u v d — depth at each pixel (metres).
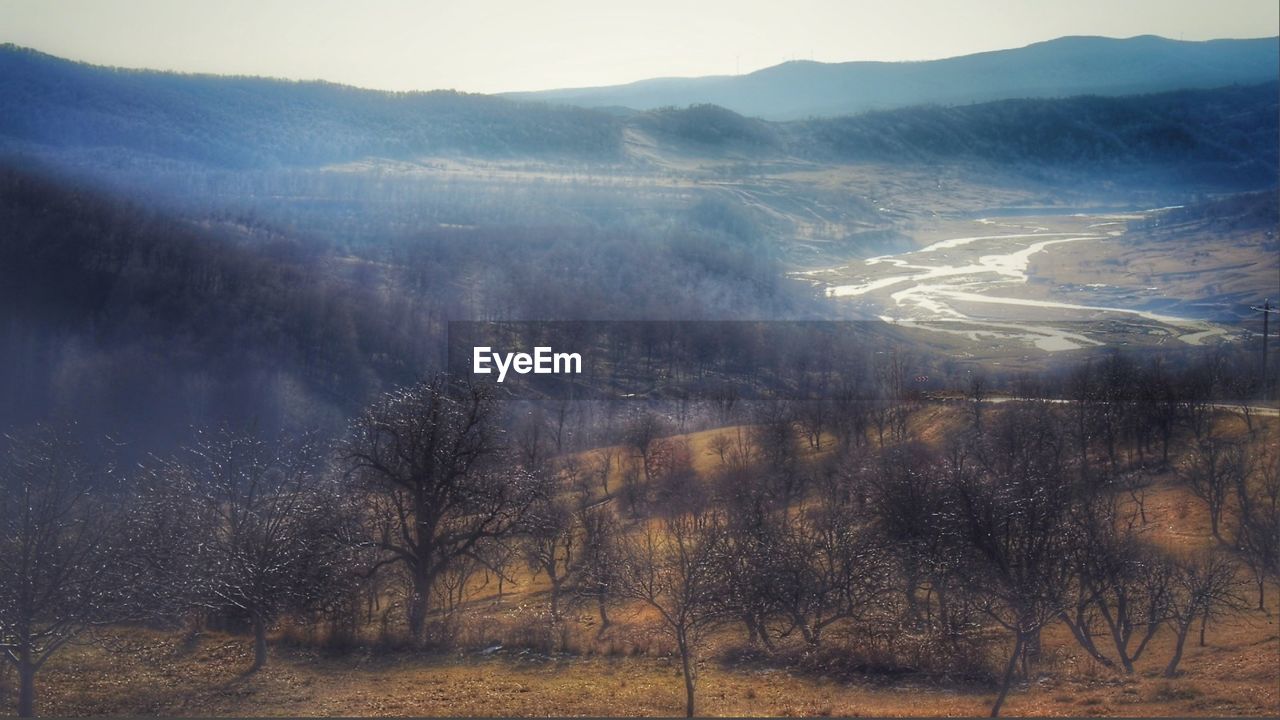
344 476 42.34
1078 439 64.75
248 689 29.80
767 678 33.53
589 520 52.97
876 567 39.28
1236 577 43.88
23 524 28.28
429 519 42.53
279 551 34.31
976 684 32.44
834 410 78.25
